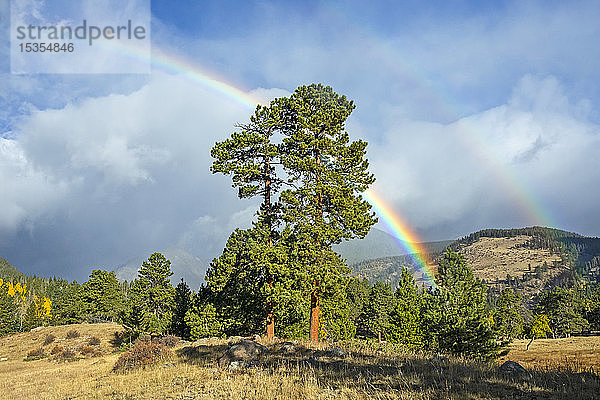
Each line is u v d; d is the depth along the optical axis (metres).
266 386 12.64
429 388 10.58
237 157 32.41
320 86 32.28
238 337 31.77
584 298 130.75
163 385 15.61
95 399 14.93
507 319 91.88
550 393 9.70
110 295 96.62
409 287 70.88
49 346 65.81
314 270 27.98
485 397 9.62
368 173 31.52
